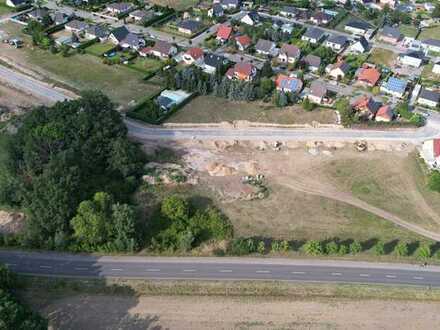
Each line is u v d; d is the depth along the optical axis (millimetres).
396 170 127250
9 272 86812
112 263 96062
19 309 76500
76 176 103812
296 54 175000
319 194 118812
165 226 105438
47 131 113375
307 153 132375
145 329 83125
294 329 84188
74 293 89312
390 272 96812
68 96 151000
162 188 116625
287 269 96438
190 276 94000
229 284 92438
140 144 131750
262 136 138375
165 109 146000
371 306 89188
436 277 96312
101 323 83938
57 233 98000
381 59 182125
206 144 134125
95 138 116125
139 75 163875
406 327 85375
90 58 172750
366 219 111812
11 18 198125
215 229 105750
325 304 89188
